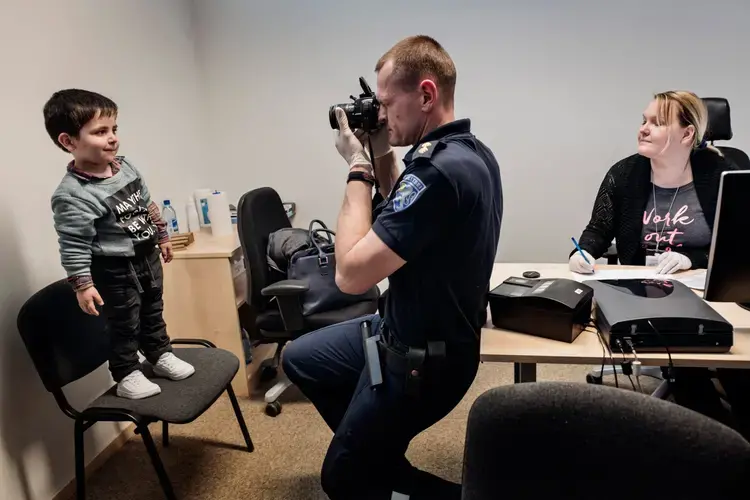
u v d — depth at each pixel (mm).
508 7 2389
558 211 2627
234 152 2758
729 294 1179
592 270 1619
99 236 1445
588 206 2598
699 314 1116
